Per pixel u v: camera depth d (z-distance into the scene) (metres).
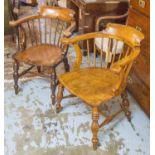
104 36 1.93
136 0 2.03
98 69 2.00
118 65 1.52
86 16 2.84
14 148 1.79
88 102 1.62
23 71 2.48
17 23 2.21
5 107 2.18
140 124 2.04
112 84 1.78
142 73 2.06
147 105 2.06
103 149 1.80
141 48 2.02
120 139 1.89
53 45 2.44
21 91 2.39
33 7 4.75
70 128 1.98
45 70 2.58
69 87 1.75
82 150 1.79
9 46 3.25
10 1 3.21
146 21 1.91
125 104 1.99
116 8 2.84
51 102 2.26
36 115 2.10
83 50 3.01
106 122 1.85
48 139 1.87
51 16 2.37
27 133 1.92
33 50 2.30
